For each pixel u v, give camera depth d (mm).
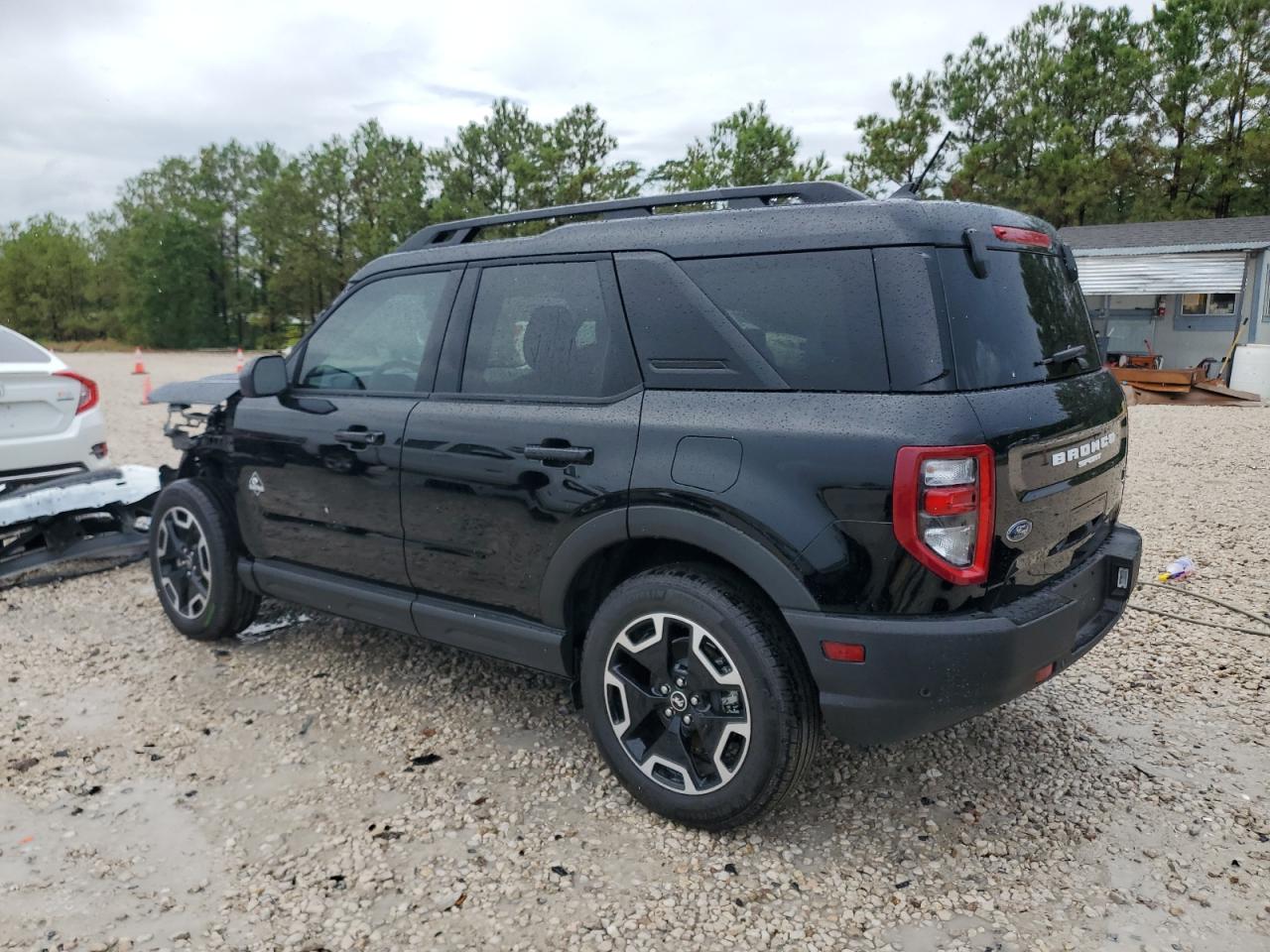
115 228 68125
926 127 33094
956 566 2391
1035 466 2580
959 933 2410
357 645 4508
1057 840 2818
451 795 3117
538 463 3018
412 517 3434
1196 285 19266
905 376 2436
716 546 2637
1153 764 3260
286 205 51531
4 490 5711
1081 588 2859
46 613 5066
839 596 2467
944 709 2453
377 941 2396
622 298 2955
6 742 3527
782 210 2719
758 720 2645
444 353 3436
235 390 4250
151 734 3590
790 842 2826
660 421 2773
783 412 2568
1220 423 12352
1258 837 2809
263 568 4141
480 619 3305
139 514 6117
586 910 2512
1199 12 30922
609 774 3244
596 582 3143
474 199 39969
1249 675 3955
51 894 2600
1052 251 3086
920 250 2488
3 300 63188
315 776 3254
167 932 2434
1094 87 32500
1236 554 5754
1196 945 2348
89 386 6172
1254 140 28562
